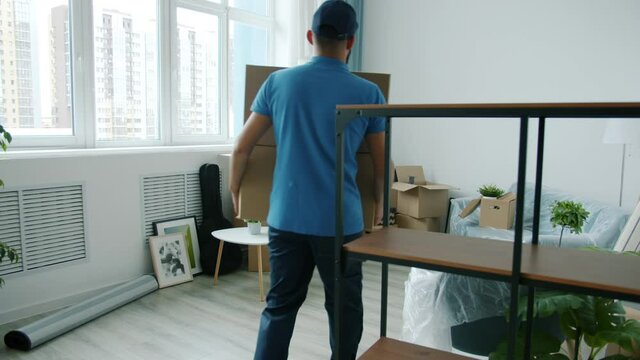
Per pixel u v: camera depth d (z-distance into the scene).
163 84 3.68
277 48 4.59
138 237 3.34
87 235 3.04
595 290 1.00
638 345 1.50
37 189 2.78
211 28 4.04
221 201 3.87
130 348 2.44
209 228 3.67
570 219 2.21
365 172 1.64
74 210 2.97
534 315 1.55
